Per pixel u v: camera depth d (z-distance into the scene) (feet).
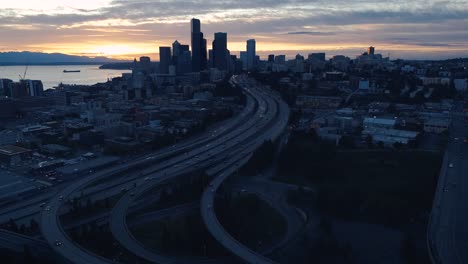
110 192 539.70
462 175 561.43
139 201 522.88
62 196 498.28
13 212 478.18
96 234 409.69
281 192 553.64
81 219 463.01
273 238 422.82
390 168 625.00
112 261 333.01
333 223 451.12
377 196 513.86
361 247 394.52
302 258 377.71
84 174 625.82
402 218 455.22
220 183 538.47
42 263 351.87
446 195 487.61
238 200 515.09
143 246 379.55
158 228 447.83
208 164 645.92
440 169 595.47
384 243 401.90
